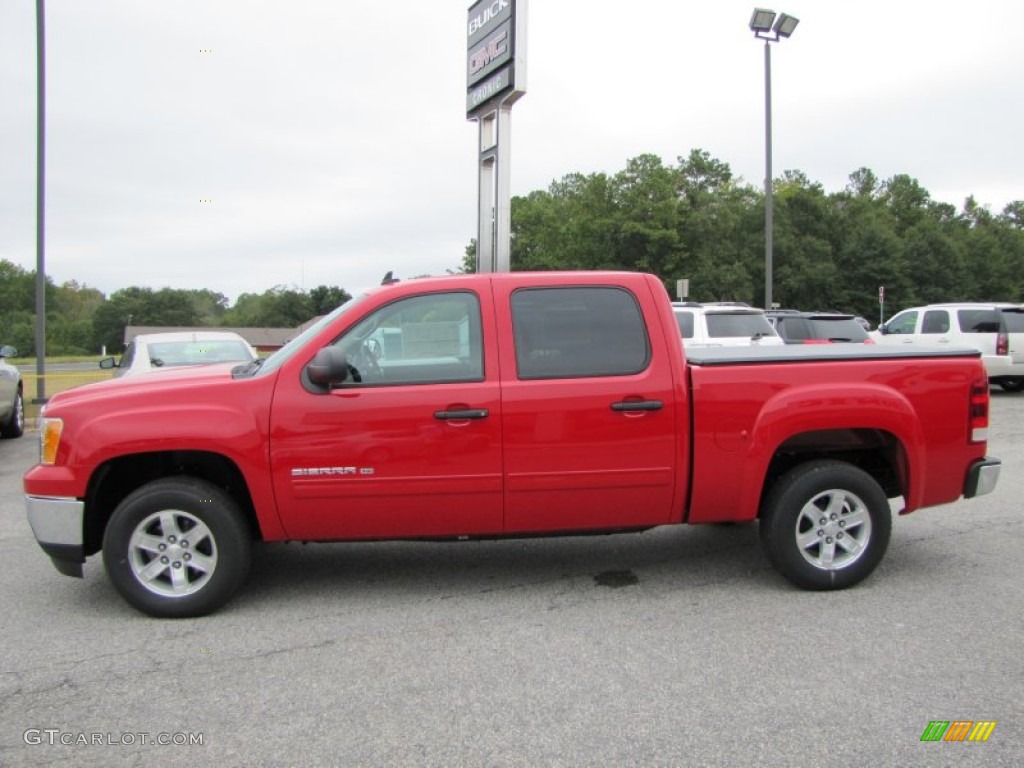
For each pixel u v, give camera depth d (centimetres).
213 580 430
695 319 1220
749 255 5938
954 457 469
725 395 443
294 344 462
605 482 438
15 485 823
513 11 1195
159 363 977
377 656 379
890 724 309
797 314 1438
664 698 332
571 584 483
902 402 453
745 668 360
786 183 7525
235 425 421
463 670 362
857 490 455
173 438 418
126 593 429
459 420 429
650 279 454
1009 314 1485
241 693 342
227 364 519
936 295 6719
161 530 431
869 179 9475
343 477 427
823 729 305
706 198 5597
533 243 7106
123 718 321
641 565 520
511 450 432
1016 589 462
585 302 446
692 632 404
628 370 441
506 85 1228
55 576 511
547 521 445
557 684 347
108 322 10044
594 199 5444
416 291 441
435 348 439
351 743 300
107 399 430
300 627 419
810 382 450
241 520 434
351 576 505
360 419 426
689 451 443
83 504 424
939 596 452
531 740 300
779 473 483
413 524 438
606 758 287
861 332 1398
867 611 430
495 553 552
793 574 456
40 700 338
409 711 324
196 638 405
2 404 1090
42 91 1473
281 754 293
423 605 450
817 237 6581
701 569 510
